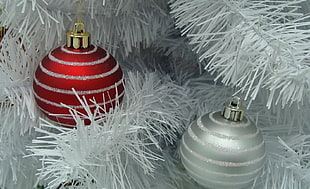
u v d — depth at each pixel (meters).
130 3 0.38
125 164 0.36
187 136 0.34
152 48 0.45
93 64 0.33
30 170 0.41
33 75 0.37
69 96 0.33
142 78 0.40
